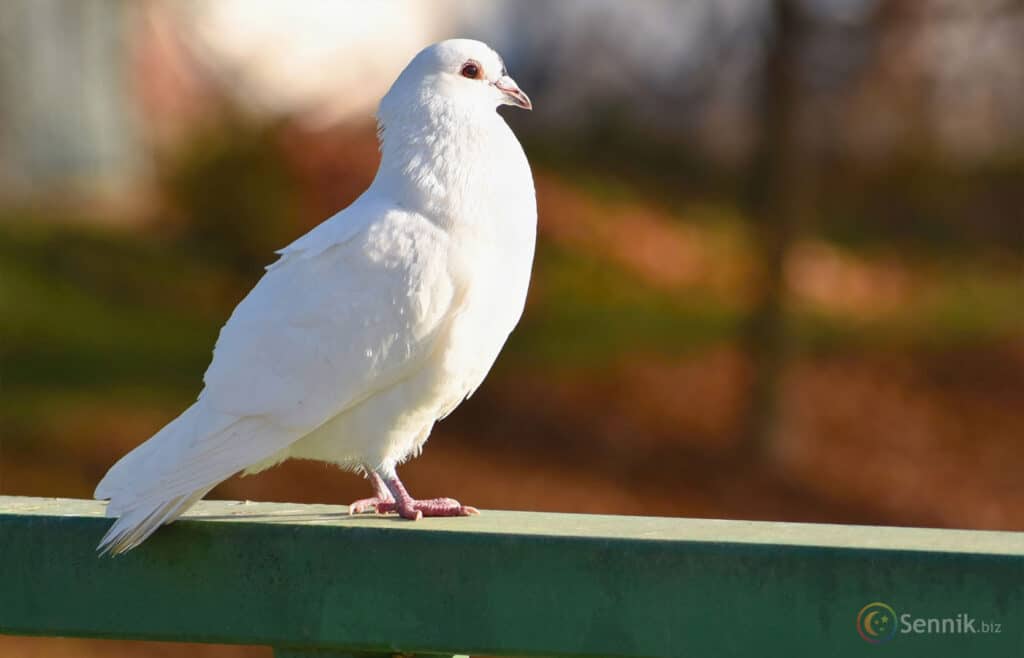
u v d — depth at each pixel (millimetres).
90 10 21047
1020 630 2947
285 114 19844
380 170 4570
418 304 4262
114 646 10117
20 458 12789
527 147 26625
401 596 3365
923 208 25016
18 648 9922
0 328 15680
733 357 17156
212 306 17203
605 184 25203
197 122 20375
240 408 4152
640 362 16844
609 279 20406
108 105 21000
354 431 4363
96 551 3576
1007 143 25109
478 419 15023
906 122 23672
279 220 18078
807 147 13961
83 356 15414
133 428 13617
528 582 3262
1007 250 24281
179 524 3541
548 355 17031
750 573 3105
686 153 26688
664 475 13875
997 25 19828
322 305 4246
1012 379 17969
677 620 3164
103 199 20141
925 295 21797
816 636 3074
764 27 14102
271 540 3461
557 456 14211
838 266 22281
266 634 3479
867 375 17641
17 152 20312
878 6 15922
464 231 4344
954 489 14367
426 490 13031
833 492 13945
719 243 23141
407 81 4629
